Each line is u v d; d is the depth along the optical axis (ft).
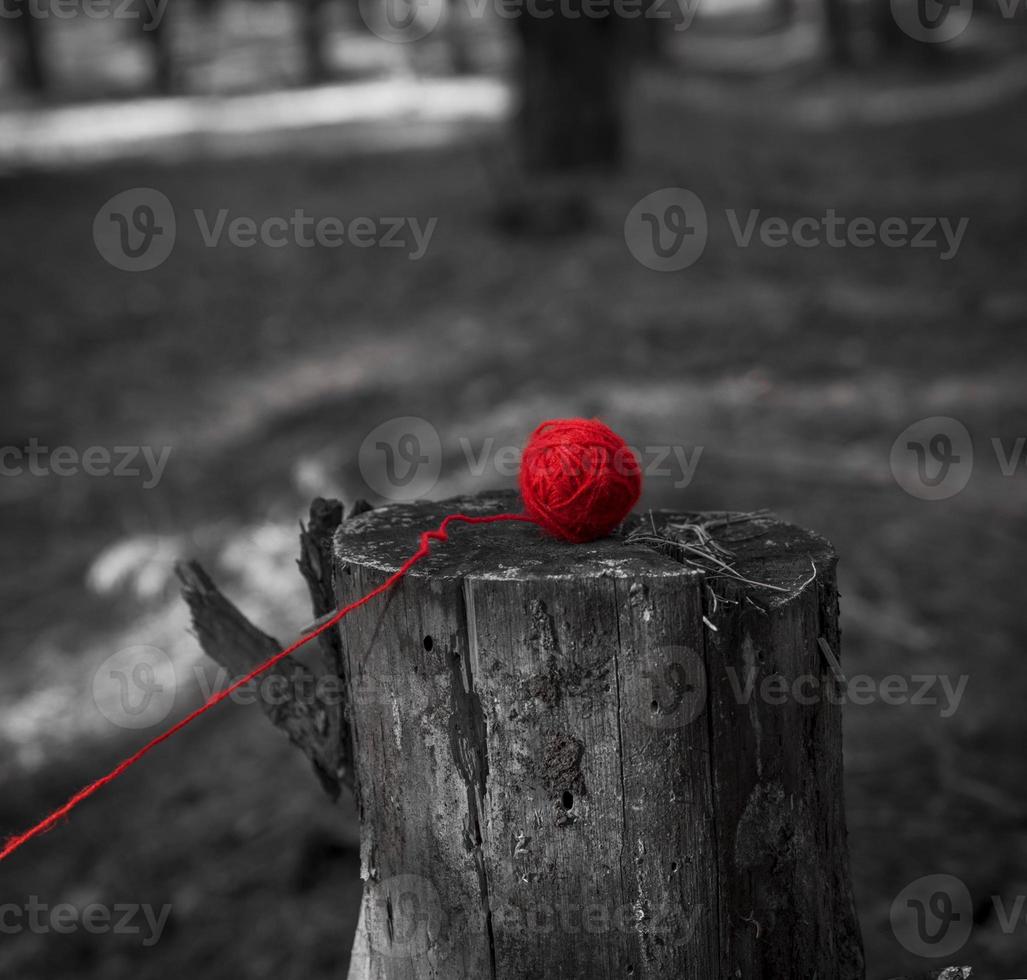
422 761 5.38
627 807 5.14
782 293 28.45
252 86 99.55
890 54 80.94
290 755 14.02
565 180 40.52
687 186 40.81
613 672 5.03
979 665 14.06
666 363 24.17
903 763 12.50
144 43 101.86
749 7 129.49
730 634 5.14
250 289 31.78
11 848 5.62
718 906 5.33
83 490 20.77
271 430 22.81
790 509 17.48
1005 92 62.64
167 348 27.86
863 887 10.84
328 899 11.85
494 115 66.28
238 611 6.66
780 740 5.40
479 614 5.06
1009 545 16.53
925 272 30.04
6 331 29.09
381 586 5.26
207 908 11.91
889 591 15.48
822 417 20.98
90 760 14.39
